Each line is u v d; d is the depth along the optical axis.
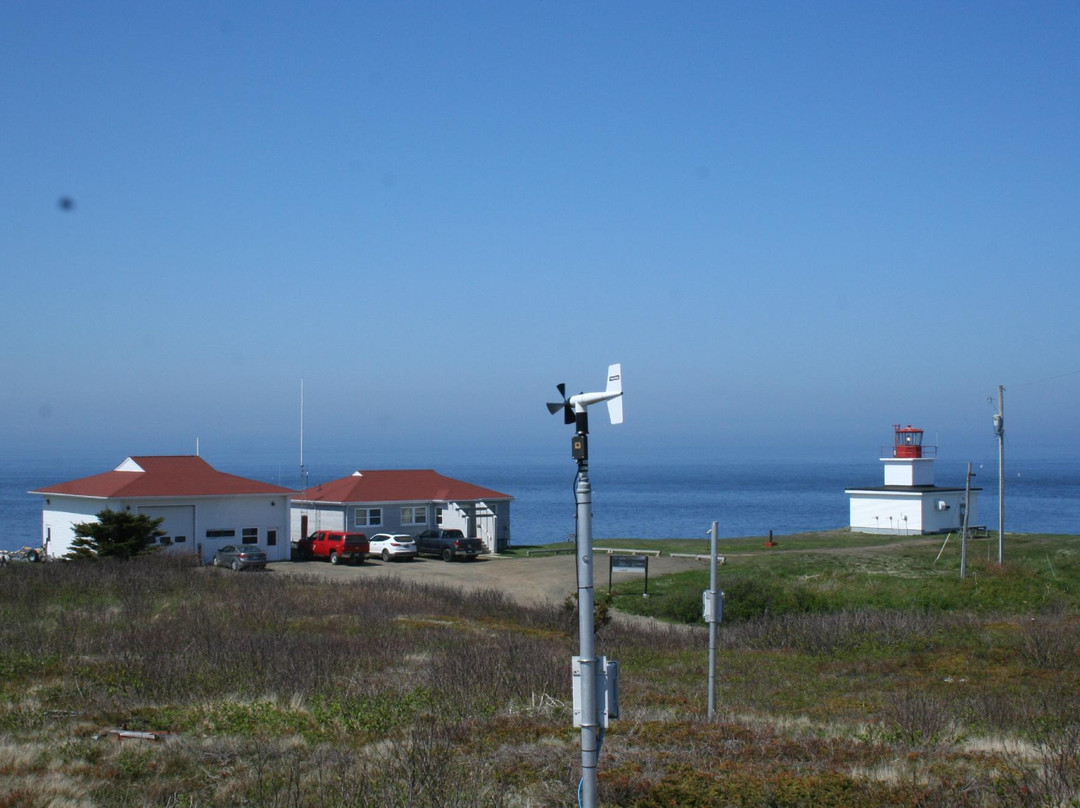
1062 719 15.29
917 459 59.44
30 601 28.80
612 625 30.30
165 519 48.25
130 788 11.27
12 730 13.88
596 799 8.38
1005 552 47.66
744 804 9.95
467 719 14.37
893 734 13.59
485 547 56.31
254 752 12.55
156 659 18.80
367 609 29.16
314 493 58.47
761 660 24.28
